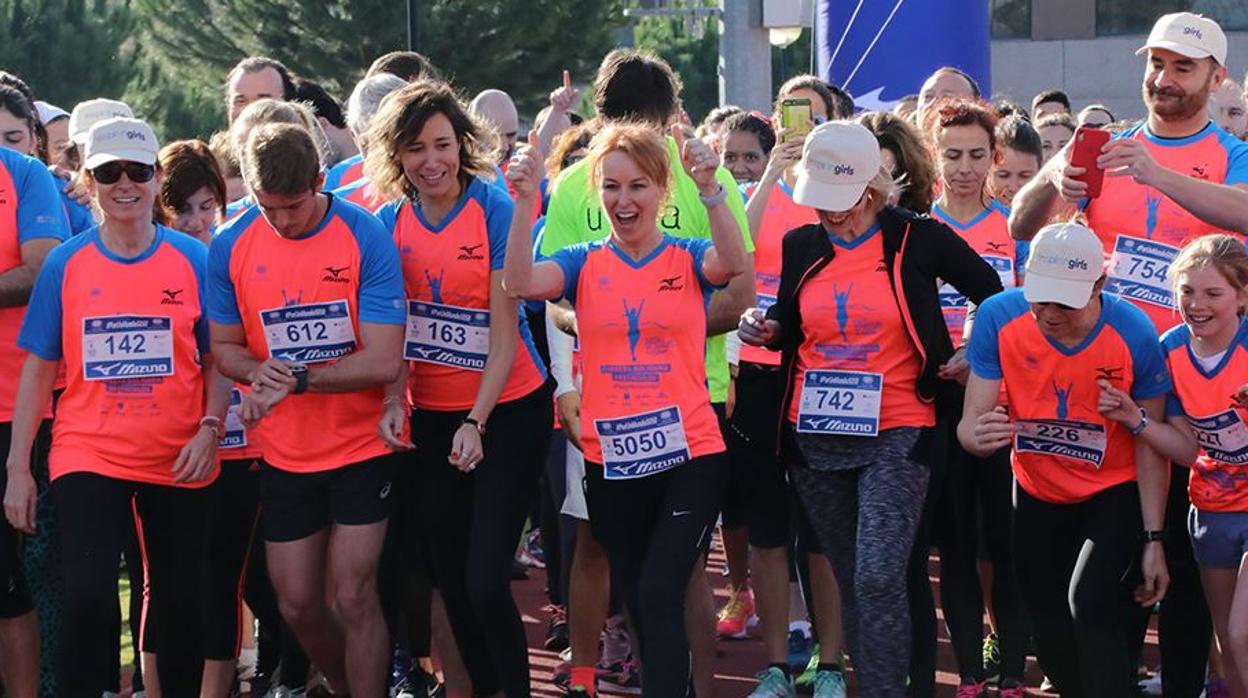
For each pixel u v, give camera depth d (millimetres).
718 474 7070
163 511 7473
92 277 7363
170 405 7375
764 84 17172
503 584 7340
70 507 7219
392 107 7285
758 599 8453
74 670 7113
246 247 7258
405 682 8594
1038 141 9250
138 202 7332
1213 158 7734
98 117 9234
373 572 7340
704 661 7516
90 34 30312
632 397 7039
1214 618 7414
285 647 8289
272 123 7234
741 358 8430
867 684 7152
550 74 32875
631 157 6977
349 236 7238
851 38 14602
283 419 7285
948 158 8898
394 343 7250
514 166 6941
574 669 8227
